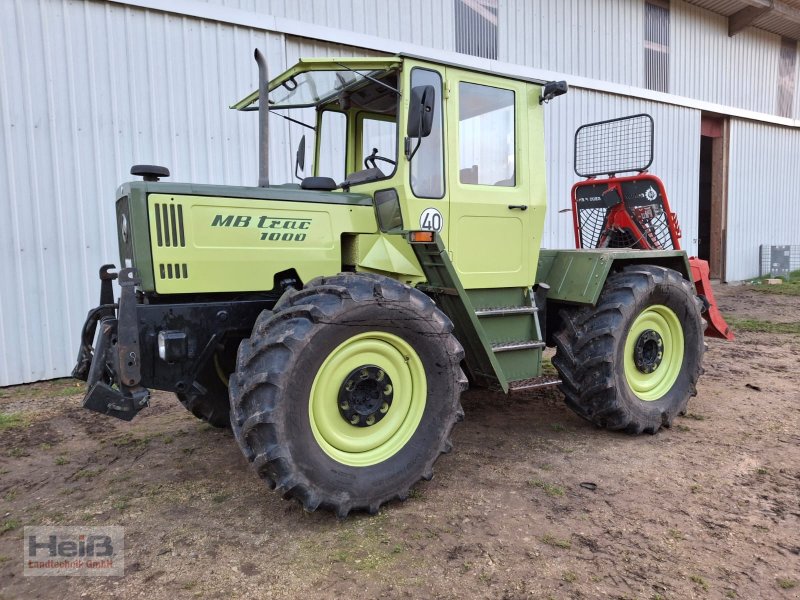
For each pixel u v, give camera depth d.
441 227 3.30
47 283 5.51
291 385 2.48
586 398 3.68
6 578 2.32
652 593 2.16
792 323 8.09
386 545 2.49
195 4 6.01
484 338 3.19
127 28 5.72
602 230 5.51
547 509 2.81
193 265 2.88
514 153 3.65
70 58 5.48
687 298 4.00
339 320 2.59
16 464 3.51
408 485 2.81
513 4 8.62
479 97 3.46
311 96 3.84
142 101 5.85
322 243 3.17
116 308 3.24
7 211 5.30
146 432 4.05
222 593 2.18
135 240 2.80
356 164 4.03
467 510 2.80
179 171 6.10
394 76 3.27
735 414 4.23
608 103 10.12
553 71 9.26
